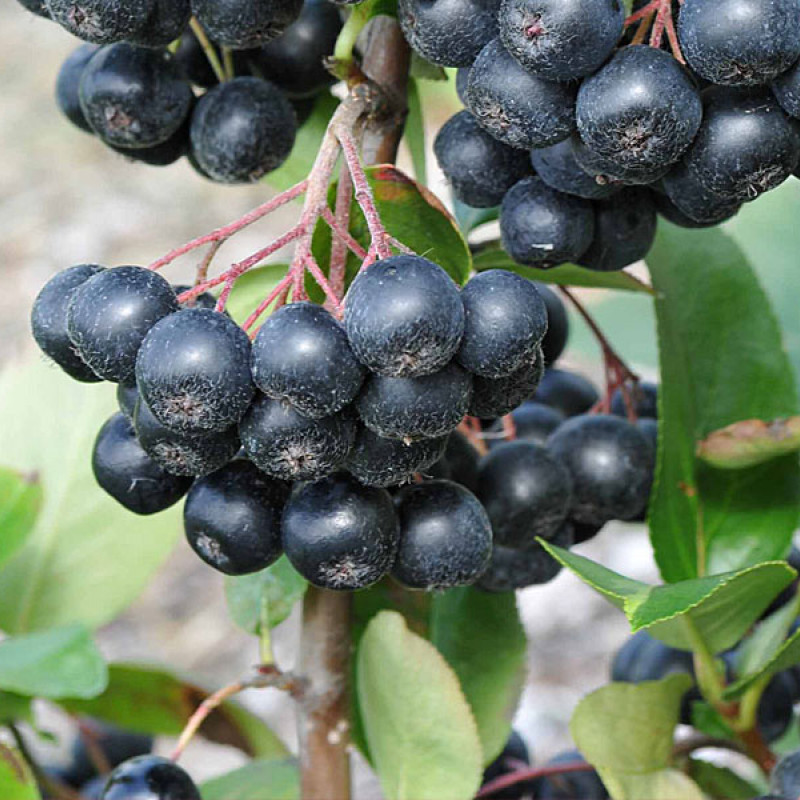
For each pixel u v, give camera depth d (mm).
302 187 263
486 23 253
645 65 246
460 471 287
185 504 263
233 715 345
